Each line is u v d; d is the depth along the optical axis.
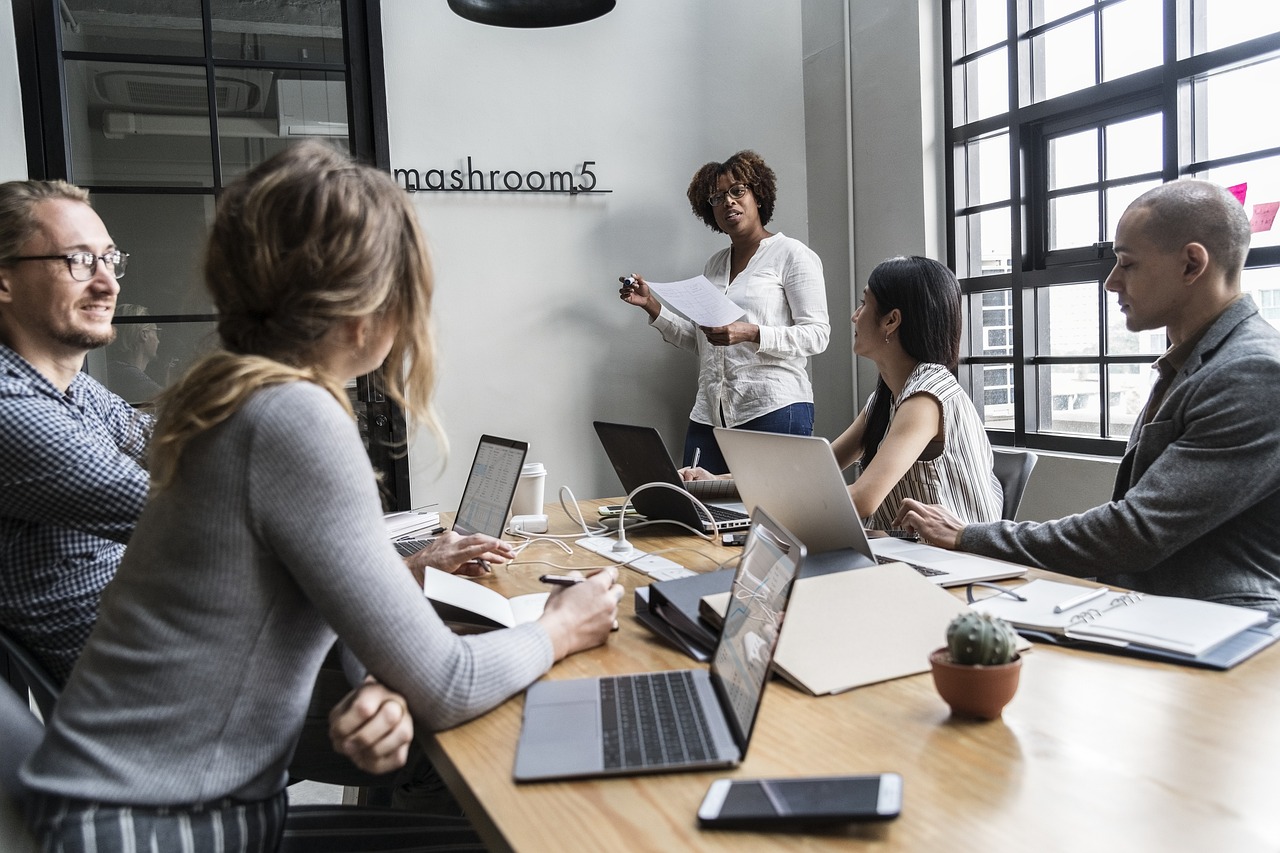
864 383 4.09
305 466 0.88
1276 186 2.74
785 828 0.77
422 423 1.05
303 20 3.33
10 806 0.90
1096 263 3.22
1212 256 1.64
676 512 2.10
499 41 3.79
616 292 4.02
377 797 1.88
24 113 2.98
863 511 1.89
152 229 3.15
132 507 1.44
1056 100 3.30
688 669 1.16
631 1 4.00
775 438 1.63
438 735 1.00
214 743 0.90
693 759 0.90
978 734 0.95
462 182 3.74
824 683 1.09
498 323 3.83
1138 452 1.69
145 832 0.86
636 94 4.02
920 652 1.16
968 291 3.73
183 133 3.18
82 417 1.69
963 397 2.04
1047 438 3.43
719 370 3.73
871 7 3.91
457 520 2.18
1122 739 0.93
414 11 3.65
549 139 3.88
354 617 0.91
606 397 4.03
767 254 3.73
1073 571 1.62
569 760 0.91
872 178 3.97
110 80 3.09
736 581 1.11
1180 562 1.62
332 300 0.93
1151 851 0.72
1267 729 0.94
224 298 0.97
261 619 0.91
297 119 3.34
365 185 0.97
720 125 4.18
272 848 0.96
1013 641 0.99
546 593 1.58
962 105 3.71
